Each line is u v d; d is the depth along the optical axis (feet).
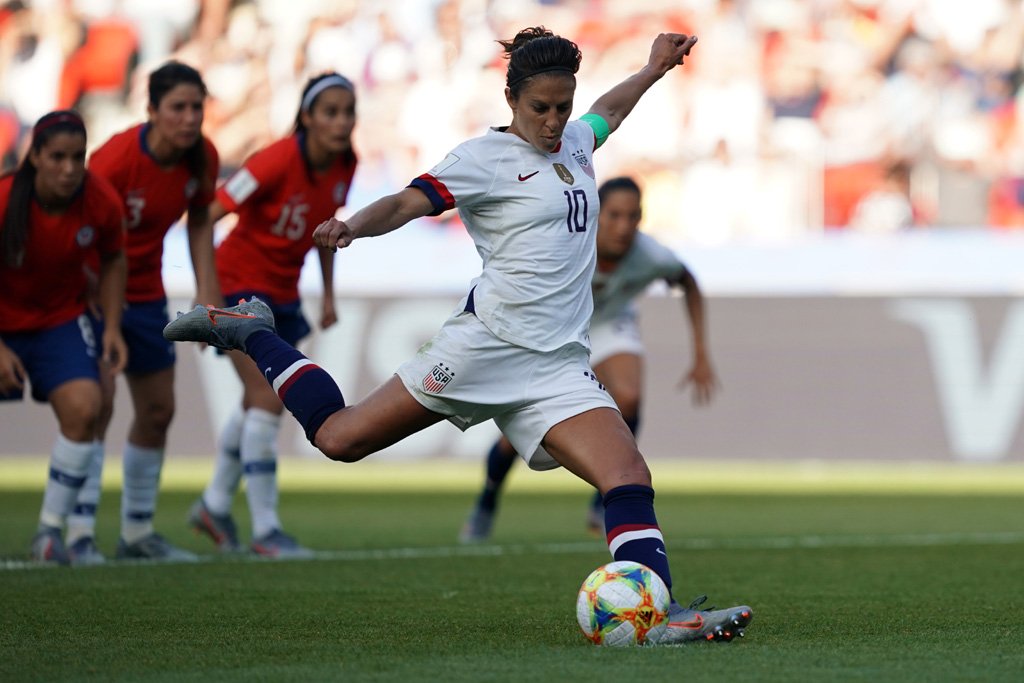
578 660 42.78
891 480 162.81
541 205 48.80
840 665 41.86
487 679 39.45
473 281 50.47
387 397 50.19
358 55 215.51
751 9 212.84
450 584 68.54
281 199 84.99
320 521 112.57
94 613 56.49
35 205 69.72
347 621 54.49
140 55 214.90
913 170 206.08
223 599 61.57
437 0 215.51
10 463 185.57
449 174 48.44
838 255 190.60
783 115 209.56
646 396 182.29
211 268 82.64
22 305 73.10
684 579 71.72
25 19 214.69
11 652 46.06
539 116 48.32
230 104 214.69
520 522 114.01
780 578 72.13
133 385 81.82
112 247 73.82
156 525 107.96
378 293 182.09
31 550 78.33
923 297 179.22
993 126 206.59
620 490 47.62
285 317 89.04
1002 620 54.85
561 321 49.44
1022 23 208.54
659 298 181.98
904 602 61.46
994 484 156.97
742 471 177.37
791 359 180.75
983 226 204.74
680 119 210.38
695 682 38.58
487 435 188.96
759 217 208.03
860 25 211.20
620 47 216.33
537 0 217.15
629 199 94.22
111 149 78.38
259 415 83.61
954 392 178.50
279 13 215.31
